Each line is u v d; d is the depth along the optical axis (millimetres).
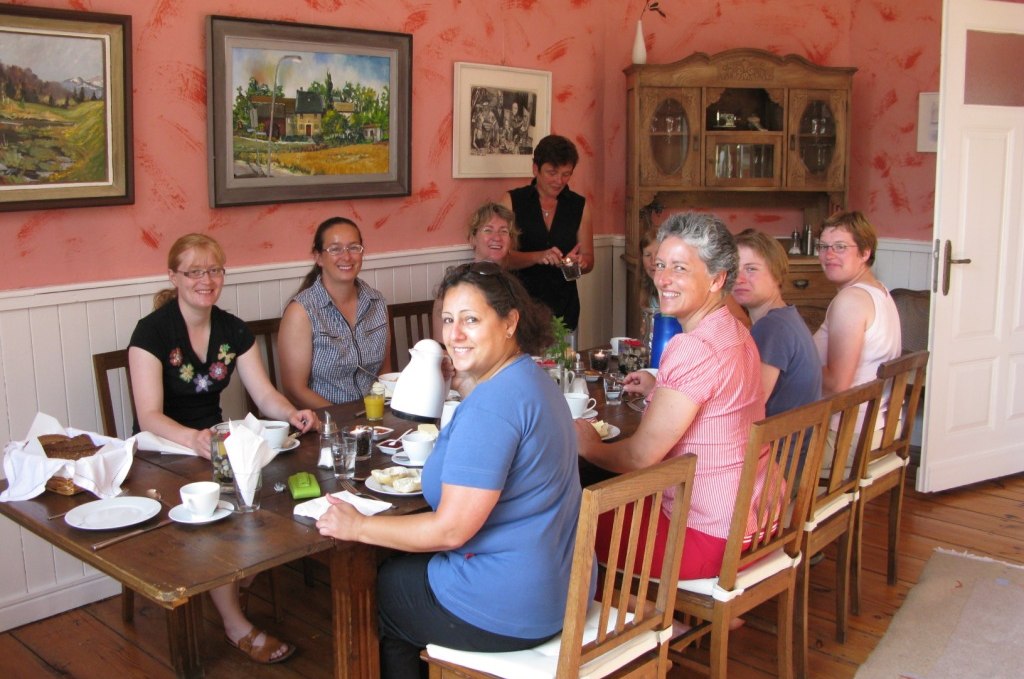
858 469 2791
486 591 1834
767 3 5086
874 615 3021
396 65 3840
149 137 3137
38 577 2990
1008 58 3982
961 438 4137
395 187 3932
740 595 2238
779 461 2314
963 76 3852
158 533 1854
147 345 2617
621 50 4934
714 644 2232
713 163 4809
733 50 4723
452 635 1886
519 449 1779
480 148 4305
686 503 1923
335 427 2293
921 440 4293
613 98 4965
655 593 2289
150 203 3170
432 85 4055
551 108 4645
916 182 5039
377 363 3322
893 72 5066
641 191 4789
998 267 4082
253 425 2301
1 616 2902
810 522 2523
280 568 3375
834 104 4887
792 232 5188
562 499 1852
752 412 2277
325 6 3590
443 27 4062
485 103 4281
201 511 1906
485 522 1826
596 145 4953
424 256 4109
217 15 3223
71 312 2979
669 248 2227
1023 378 4270
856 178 5301
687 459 1882
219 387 2791
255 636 2736
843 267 3146
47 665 2725
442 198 4191
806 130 4910
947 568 3340
